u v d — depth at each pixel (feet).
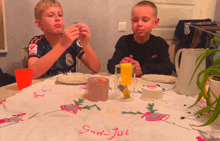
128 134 1.56
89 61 4.79
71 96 2.43
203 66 2.49
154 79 3.43
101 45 7.86
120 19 7.75
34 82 3.17
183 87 2.61
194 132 1.59
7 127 1.62
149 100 2.40
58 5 4.48
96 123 1.73
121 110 2.06
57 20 4.42
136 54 5.40
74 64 5.34
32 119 1.79
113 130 1.62
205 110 1.75
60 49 4.00
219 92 1.72
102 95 2.31
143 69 4.18
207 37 5.03
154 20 4.74
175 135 1.53
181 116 1.92
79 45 5.27
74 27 3.99
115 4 7.60
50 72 4.67
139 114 1.95
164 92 2.74
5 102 2.09
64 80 3.13
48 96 2.34
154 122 1.77
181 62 2.64
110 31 7.80
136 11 4.50
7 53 7.21
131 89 2.63
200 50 2.41
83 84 3.03
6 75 5.82
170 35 8.22
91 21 7.61
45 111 1.94
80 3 7.39
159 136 1.52
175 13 8.07
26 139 1.44
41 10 4.37
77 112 1.97
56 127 1.63
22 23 7.18
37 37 4.94
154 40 5.36
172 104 2.27
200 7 8.33
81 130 1.60
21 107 2.01
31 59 4.30
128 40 5.41
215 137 1.53
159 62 5.21
